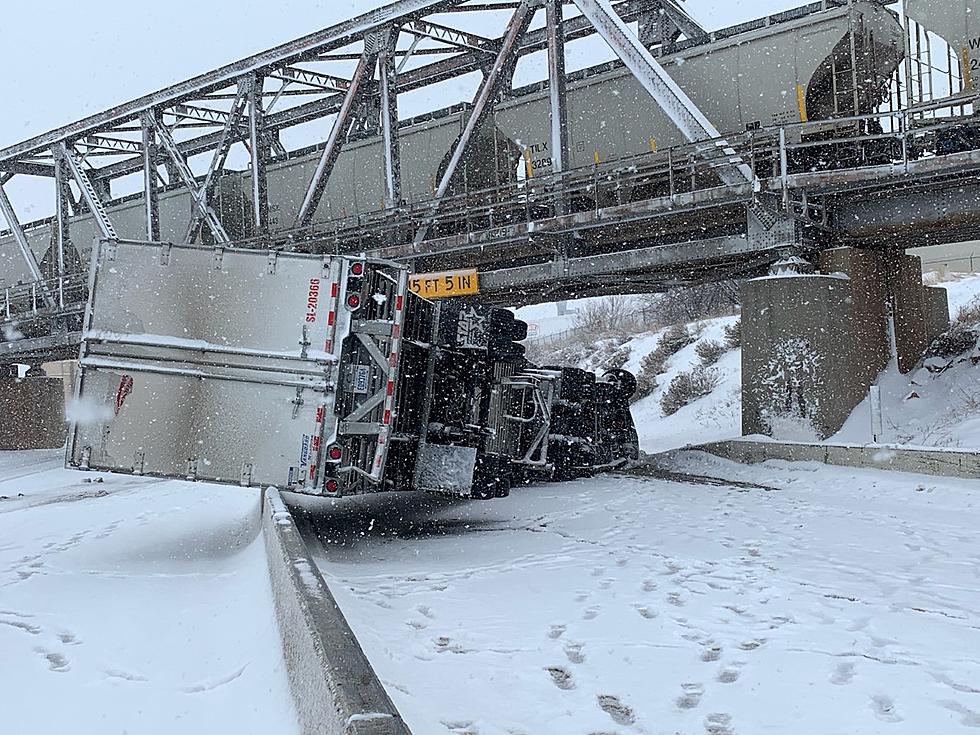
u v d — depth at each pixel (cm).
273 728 475
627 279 2412
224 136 2938
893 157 1952
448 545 1143
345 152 2894
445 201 2372
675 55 2184
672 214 2105
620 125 2288
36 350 3600
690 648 619
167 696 549
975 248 4266
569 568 925
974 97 1672
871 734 456
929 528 1091
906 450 1516
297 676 498
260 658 599
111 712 523
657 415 3847
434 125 2681
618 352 4991
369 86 3078
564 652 621
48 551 1132
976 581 797
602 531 1180
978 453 1382
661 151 2011
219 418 1091
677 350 4428
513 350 1487
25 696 553
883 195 1978
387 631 685
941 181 1827
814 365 1927
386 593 844
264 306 1101
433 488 1268
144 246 1123
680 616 704
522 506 1534
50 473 2902
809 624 666
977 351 2066
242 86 2908
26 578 934
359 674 394
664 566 910
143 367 1105
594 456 2014
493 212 2430
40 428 4884
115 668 609
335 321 1088
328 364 1081
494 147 2542
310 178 3022
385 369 1112
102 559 1060
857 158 1977
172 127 3222
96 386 1111
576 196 2283
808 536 1062
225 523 1391
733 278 2503
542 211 2439
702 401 3628
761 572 857
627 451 2188
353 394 1108
